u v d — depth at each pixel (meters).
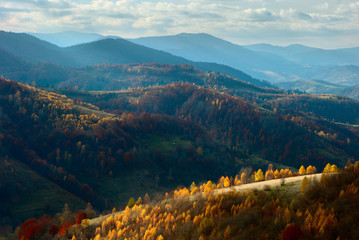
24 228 58.59
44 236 53.69
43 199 147.50
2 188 143.50
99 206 155.00
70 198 154.62
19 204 140.50
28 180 159.88
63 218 61.12
